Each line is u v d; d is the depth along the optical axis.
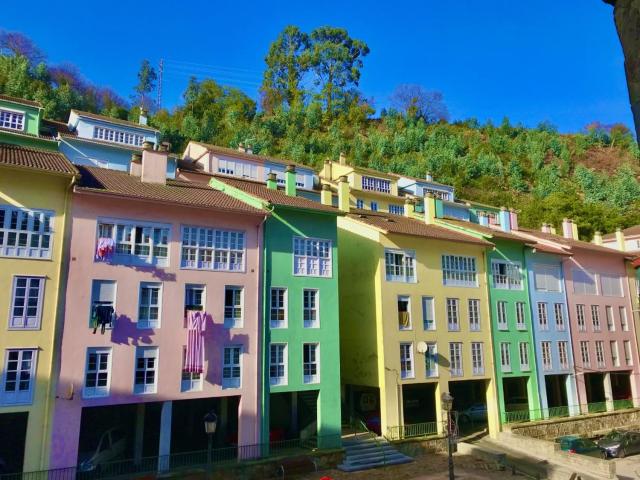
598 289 42.06
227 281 24.72
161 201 22.95
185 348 23.03
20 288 20.27
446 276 33.19
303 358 26.39
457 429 30.31
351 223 32.53
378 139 86.06
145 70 98.50
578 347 38.84
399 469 25.92
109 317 21.22
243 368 24.33
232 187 29.27
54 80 76.81
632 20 3.25
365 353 30.30
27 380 19.84
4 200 20.50
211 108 84.12
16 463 22.95
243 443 23.62
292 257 27.12
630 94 3.29
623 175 85.62
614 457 30.33
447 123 110.75
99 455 22.48
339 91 103.06
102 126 39.22
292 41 110.31
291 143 74.00
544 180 83.50
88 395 20.73
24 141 33.06
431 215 38.66
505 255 36.78
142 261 22.83
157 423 27.53
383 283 30.17
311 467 24.41
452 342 32.19
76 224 21.67
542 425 33.75
